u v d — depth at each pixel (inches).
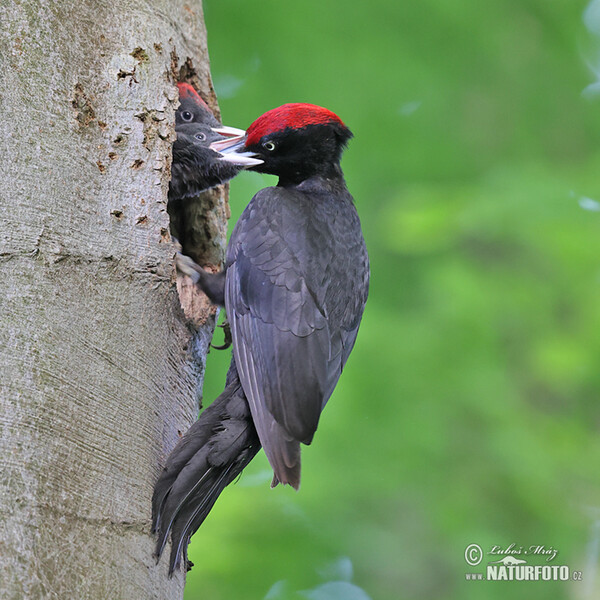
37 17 247.0
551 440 470.9
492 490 461.4
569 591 453.7
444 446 463.2
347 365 470.0
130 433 225.9
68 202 234.7
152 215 250.4
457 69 515.2
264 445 236.2
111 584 207.3
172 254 252.1
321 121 337.4
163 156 259.8
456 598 451.5
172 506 227.0
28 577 193.2
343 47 501.0
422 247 486.3
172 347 253.9
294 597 425.1
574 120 524.7
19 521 197.2
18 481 200.4
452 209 487.8
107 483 216.1
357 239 303.6
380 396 465.4
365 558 442.3
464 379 470.3
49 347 216.5
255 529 426.3
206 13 499.8
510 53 519.2
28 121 236.2
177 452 235.0
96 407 220.5
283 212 289.0
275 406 244.7
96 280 232.8
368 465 453.1
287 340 258.8
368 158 521.0
